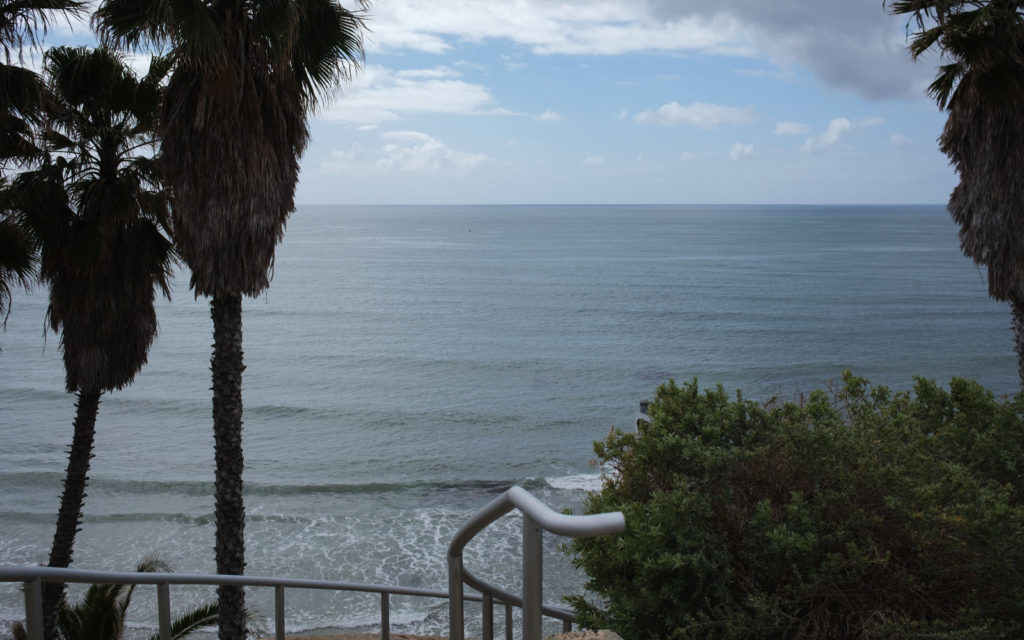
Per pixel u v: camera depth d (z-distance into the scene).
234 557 10.08
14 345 61.56
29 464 31.53
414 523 24.70
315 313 79.19
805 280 107.94
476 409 41.94
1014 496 6.06
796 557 4.44
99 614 8.02
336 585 5.69
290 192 9.75
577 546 4.92
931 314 76.69
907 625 4.12
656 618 4.56
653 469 5.29
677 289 98.69
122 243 10.98
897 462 5.18
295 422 39.19
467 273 119.75
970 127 10.16
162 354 57.44
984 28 9.70
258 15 8.81
